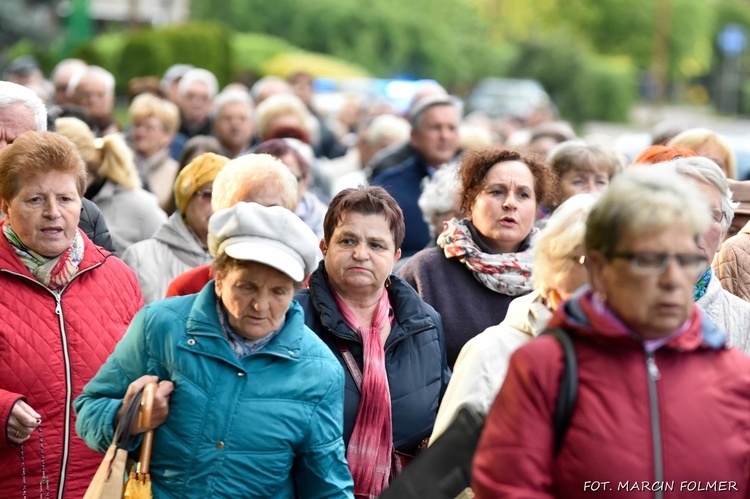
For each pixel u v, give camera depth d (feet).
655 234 24.56
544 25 541.34
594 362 25.26
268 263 29.32
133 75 207.41
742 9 634.43
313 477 31.37
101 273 39.19
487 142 94.84
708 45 602.03
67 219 37.52
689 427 25.07
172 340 30.32
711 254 39.73
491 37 495.00
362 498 37.04
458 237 44.75
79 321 37.81
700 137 58.08
